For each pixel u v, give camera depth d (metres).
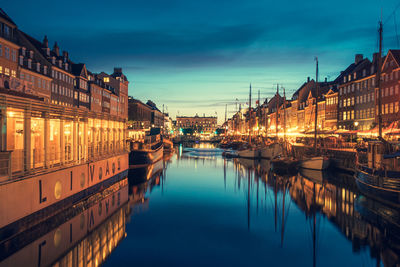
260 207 29.53
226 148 123.56
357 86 72.00
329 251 19.19
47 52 58.69
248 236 21.75
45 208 19.95
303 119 104.81
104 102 84.88
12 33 45.97
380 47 34.66
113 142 37.41
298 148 72.88
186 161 73.31
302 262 17.75
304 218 25.97
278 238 21.34
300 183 41.91
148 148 58.06
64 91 62.59
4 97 16.89
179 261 17.58
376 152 30.64
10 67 45.06
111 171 35.22
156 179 44.91
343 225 23.92
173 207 29.20
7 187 16.22
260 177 47.81
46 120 20.36
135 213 26.86
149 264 17.06
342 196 33.88
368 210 28.09
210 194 35.25
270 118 140.75
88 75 76.00
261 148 77.94
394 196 25.64
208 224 24.27
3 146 17.09
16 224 16.98
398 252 19.02
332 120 84.31
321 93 96.12
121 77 102.19
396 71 57.16
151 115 158.12
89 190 28.02
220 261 17.69
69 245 18.72
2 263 15.70
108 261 17.28
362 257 18.36
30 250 17.56
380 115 34.25
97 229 21.78
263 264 17.44
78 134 25.67
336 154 51.88
